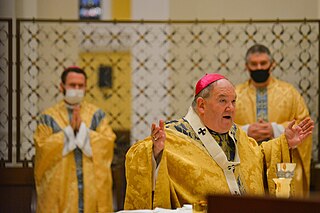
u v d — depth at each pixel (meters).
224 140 9.22
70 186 13.90
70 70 14.51
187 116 9.35
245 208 4.70
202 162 9.01
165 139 8.84
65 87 14.42
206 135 9.11
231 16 18.75
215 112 9.03
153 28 17.77
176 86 17.66
